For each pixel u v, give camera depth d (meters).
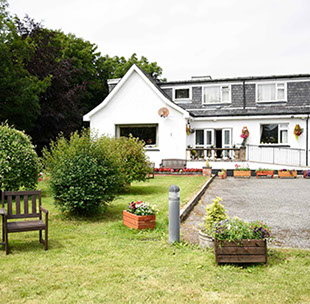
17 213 7.09
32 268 5.61
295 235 7.67
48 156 10.25
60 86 30.80
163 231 7.86
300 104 24.45
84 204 9.19
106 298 4.56
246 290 4.79
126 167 13.78
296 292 4.72
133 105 23.86
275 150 22.81
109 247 6.74
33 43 29.33
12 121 24.78
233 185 16.78
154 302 4.46
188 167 22.41
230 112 24.62
